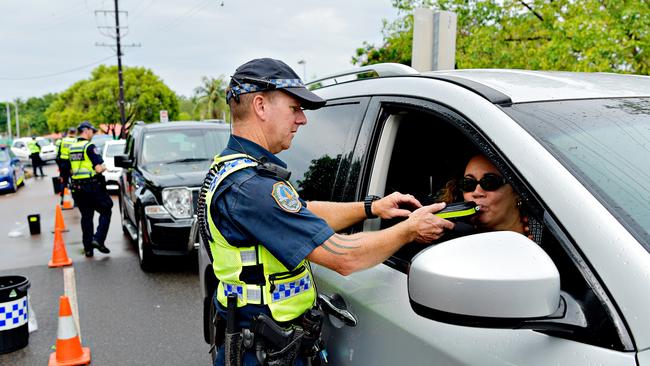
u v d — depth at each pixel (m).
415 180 2.36
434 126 2.27
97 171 7.79
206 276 3.30
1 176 18.02
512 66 9.89
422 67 5.55
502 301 1.16
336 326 2.00
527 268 1.17
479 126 1.58
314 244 1.68
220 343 1.99
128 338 4.89
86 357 4.38
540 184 1.37
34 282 6.79
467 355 1.42
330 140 2.42
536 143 1.44
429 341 1.55
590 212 1.27
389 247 1.68
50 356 4.40
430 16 5.51
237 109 1.83
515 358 1.31
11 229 11.01
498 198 1.85
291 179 2.63
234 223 1.74
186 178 6.74
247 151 1.81
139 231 7.19
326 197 2.28
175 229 6.51
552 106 1.65
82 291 6.32
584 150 1.46
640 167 1.45
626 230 1.23
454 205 1.79
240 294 1.80
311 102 1.82
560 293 1.27
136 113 51.62
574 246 1.26
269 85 1.77
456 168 2.43
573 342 1.21
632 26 7.80
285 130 1.83
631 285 1.15
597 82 1.98
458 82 1.80
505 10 10.20
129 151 8.89
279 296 1.78
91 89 51.50
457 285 1.19
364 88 2.32
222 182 1.75
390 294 1.77
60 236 7.61
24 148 35.28
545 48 9.15
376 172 2.12
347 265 1.68
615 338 1.14
